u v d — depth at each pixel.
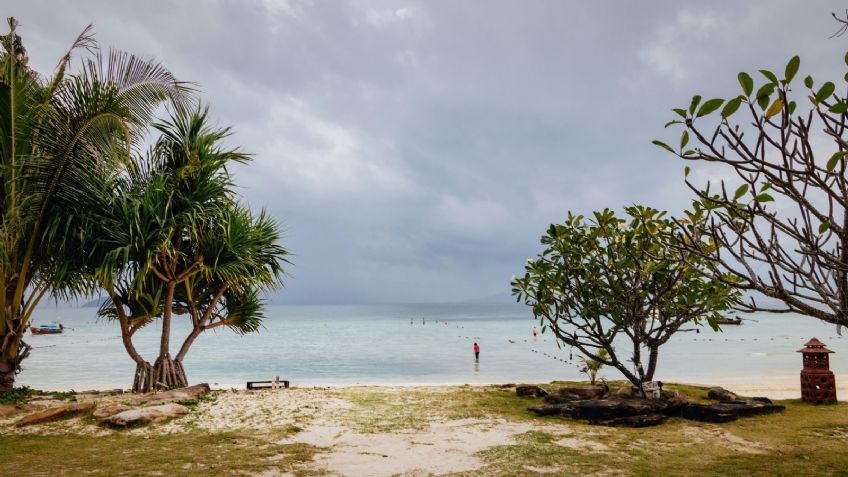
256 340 59.84
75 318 148.88
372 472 6.45
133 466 6.52
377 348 47.03
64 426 8.80
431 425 9.30
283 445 7.75
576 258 10.72
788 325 78.31
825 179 3.47
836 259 3.49
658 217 9.47
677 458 7.04
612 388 12.30
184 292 13.85
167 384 12.84
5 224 9.80
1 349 10.65
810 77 3.29
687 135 3.54
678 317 10.57
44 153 10.54
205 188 12.71
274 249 14.07
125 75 11.23
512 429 8.97
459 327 88.25
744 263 3.98
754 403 10.33
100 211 11.35
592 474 6.34
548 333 69.12
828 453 7.27
